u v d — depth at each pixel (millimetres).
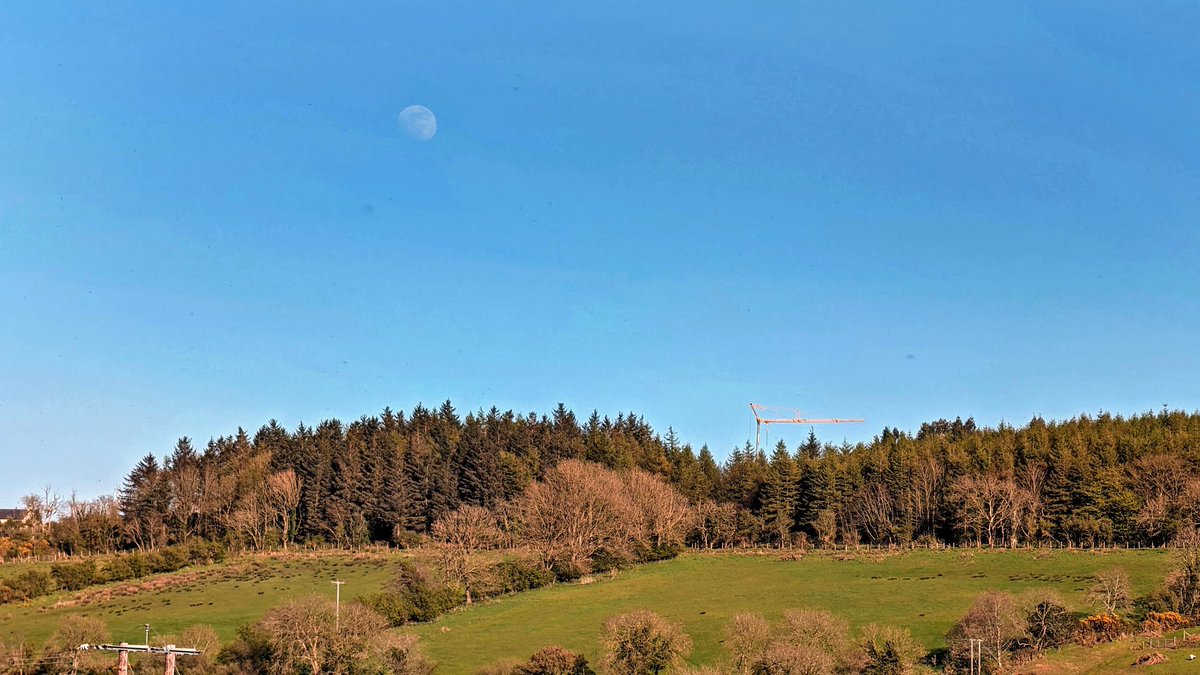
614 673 83688
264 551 172750
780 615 109000
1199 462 157000
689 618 110750
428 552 161000
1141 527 143250
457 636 106312
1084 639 83312
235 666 89625
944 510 165750
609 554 152125
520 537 163250
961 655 81688
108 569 148500
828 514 169375
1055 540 152625
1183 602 94250
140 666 89688
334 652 88812
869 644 80938
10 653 92438
